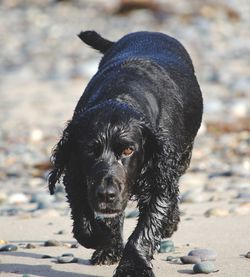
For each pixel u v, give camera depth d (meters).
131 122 9.22
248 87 31.28
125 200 9.12
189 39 41.62
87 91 10.64
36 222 13.16
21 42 43.47
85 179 9.55
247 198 14.62
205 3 49.12
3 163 21.33
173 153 9.52
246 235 11.45
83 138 9.20
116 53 11.88
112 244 10.22
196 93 11.54
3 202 15.73
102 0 53.75
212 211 13.05
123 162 9.11
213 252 10.22
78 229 9.73
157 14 48.12
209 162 20.25
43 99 30.28
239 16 47.91
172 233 11.29
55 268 10.12
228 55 38.50
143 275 9.16
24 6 54.16
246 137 23.94
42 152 22.78
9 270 10.04
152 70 10.72
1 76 34.66
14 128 26.38
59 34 45.06
